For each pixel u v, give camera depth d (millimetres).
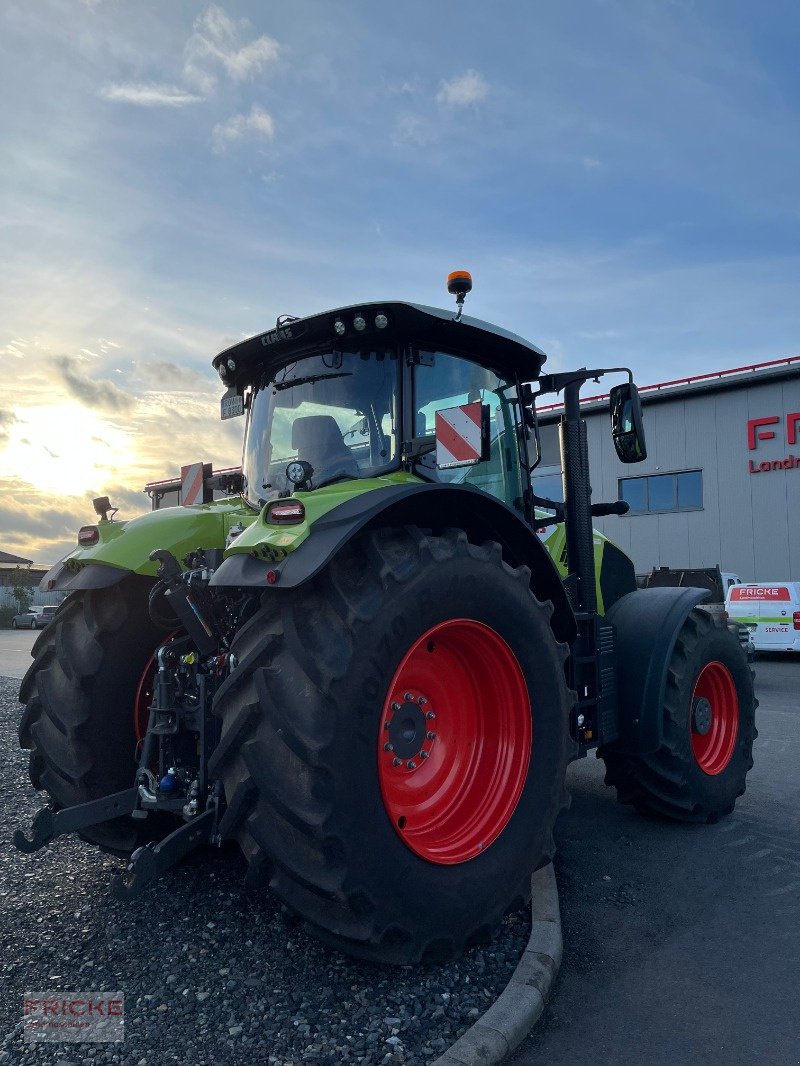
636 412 3994
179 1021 2309
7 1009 2377
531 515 3984
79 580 3275
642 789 4316
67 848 3811
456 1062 2086
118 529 3402
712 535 18906
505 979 2592
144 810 2930
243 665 2467
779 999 2574
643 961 2838
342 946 2453
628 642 4223
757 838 4199
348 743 2377
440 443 3041
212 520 3506
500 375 3838
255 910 3035
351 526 2506
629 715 4109
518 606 2994
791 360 17812
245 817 2424
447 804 2924
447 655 3010
